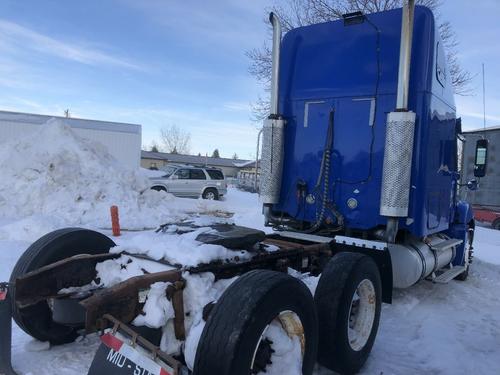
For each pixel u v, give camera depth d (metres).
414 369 4.39
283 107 6.54
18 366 3.81
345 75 6.05
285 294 3.04
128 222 12.52
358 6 18.97
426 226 5.86
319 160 6.21
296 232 6.33
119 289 3.03
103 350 3.00
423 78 5.59
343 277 3.93
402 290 7.21
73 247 4.17
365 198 5.82
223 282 3.67
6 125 30.34
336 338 3.82
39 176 13.15
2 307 3.53
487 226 19.88
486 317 6.21
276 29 6.36
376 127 5.78
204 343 2.78
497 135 18.98
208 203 20.06
